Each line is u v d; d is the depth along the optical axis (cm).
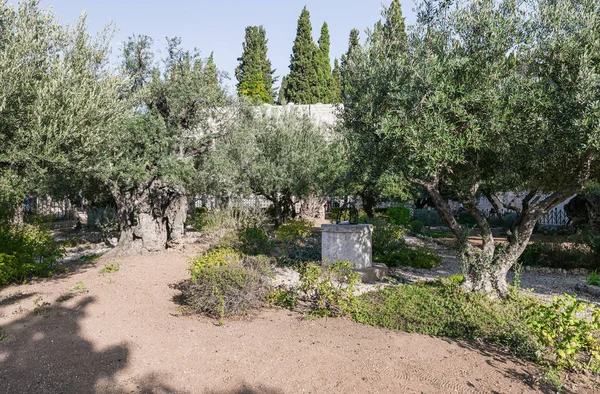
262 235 1071
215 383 361
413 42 578
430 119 495
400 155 552
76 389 349
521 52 524
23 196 948
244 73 4088
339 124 751
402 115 522
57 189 1551
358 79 633
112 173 866
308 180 1497
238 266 588
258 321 532
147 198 1036
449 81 520
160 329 492
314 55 3875
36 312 541
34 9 674
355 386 357
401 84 552
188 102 980
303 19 3831
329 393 346
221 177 1322
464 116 503
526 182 746
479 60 528
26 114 605
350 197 1570
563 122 500
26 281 726
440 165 523
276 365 395
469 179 652
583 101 469
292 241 1192
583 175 536
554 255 992
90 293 649
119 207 1030
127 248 1031
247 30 4109
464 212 2256
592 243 984
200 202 2528
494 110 503
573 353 385
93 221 1806
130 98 929
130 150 928
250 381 364
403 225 1845
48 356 408
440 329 492
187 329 494
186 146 1040
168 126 991
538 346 421
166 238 1102
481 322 504
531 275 924
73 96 650
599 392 355
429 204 2450
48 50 691
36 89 603
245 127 1283
